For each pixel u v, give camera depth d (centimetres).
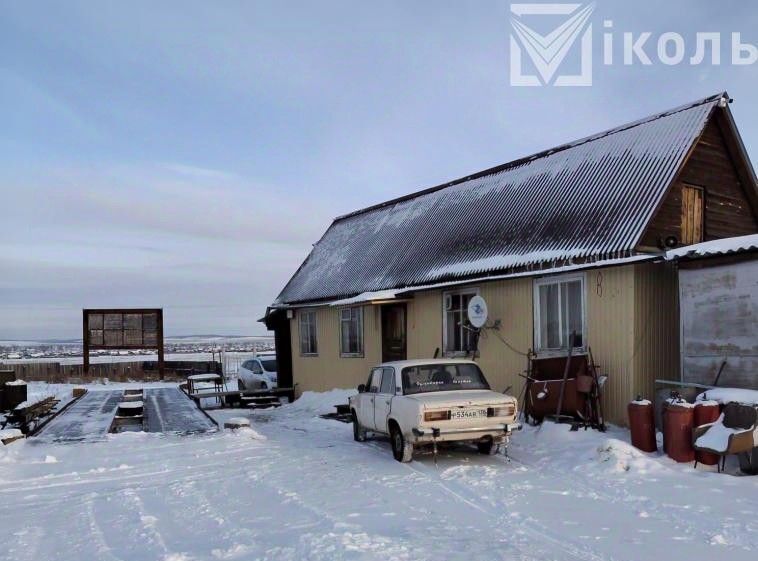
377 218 2345
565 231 1331
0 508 796
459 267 1527
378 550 580
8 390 1841
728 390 916
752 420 829
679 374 1160
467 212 1783
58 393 2603
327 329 2098
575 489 810
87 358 3559
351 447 1190
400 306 1769
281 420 1698
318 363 2139
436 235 1808
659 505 718
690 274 1028
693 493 757
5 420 1541
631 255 1132
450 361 1111
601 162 1476
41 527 709
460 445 1141
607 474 868
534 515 697
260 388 2398
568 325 1261
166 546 626
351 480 902
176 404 2048
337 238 2495
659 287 1155
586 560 554
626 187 1316
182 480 931
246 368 2533
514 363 1378
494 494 795
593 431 1098
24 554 617
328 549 583
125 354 8800
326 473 955
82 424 1544
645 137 1422
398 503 768
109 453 1142
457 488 835
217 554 592
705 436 864
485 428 979
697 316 1015
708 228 1375
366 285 1886
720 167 1406
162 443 1242
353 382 1958
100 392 2616
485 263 1448
